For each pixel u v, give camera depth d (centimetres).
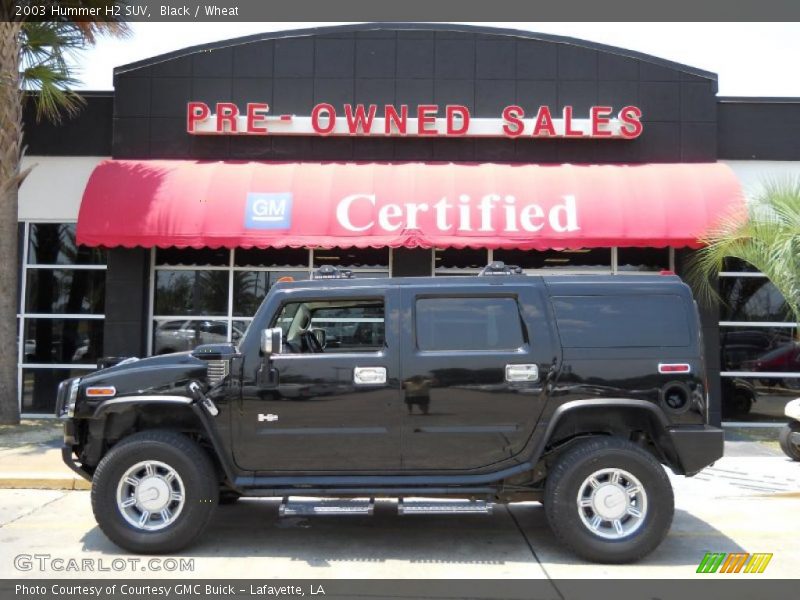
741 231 1023
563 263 1248
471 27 1254
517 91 1248
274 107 1248
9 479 810
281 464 562
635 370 561
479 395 558
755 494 791
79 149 1268
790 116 1247
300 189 1118
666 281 582
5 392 1154
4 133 1128
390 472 564
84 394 574
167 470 560
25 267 1268
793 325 1217
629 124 1205
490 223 1085
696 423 557
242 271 1252
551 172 1158
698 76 1237
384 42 1252
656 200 1101
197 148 1238
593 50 1247
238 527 650
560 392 557
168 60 1248
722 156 1248
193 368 570
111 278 1212
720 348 1226
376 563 550
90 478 604
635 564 549
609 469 545
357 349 595
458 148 1233
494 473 561
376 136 1231
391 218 1087
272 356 563
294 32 1253
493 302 579
